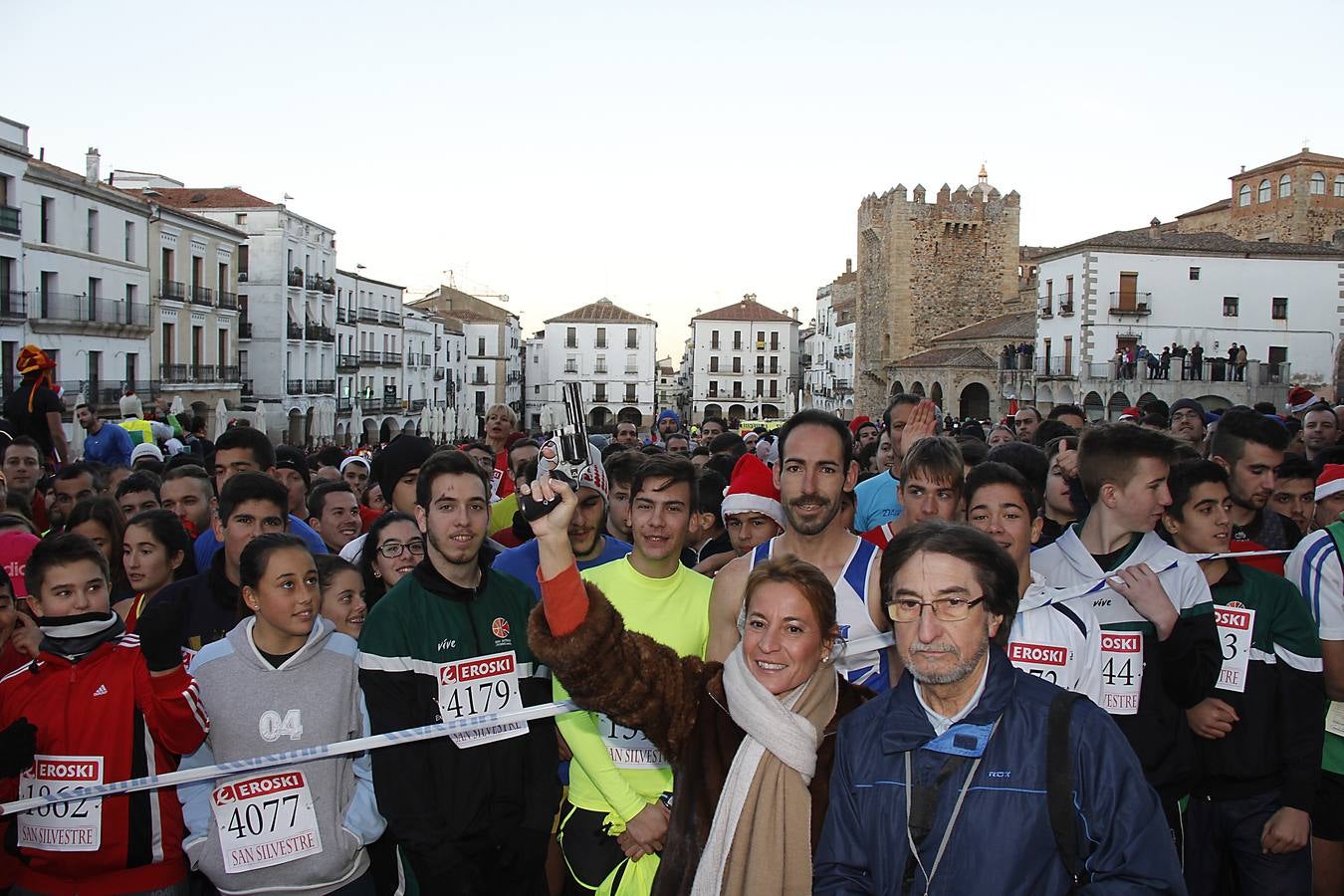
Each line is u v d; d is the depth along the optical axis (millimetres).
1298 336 41625
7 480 8758
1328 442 8508
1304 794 4312
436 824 4070
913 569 2938
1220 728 4301
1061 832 2750
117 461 13234
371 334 65375
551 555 3334
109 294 38812
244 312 52156
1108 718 2904
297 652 4242
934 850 2844
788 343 93688
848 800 3021
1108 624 4242
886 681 4035
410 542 5871
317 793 4141
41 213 34812
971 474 4289
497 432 11469
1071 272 42875
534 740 4398
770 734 3125
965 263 59969
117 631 4227
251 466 7402
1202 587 4273
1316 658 4414
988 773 2842
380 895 4551
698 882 3184
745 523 5688
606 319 89688
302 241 55094
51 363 11477
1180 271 41656
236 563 5184
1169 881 2734
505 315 88438
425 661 4234
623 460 6809
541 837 4301
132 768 4074
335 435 56750
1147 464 4266
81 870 4020
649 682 3383
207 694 4133
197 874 4539
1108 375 41406
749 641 3271
